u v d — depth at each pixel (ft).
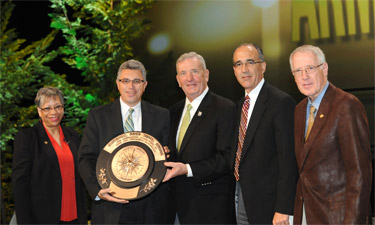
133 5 16.76
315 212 6.66
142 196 7.45
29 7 19.36
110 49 16.70
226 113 8.48
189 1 20.47
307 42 17.52
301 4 17.57
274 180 7.87
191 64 8.57
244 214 8.20
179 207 8.41
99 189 7.67
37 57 16.16
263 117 8.04
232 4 19.36
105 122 8.39
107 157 7.88
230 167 8.21
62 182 8.99
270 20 18.39
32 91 16.19
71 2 15.79
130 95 8.23
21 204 8.52
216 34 19.89
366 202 6.08
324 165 6.59
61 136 9.55
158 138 8.47
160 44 21.35
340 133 6.42
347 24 16.51
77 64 16.44
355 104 6.48
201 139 8.32
